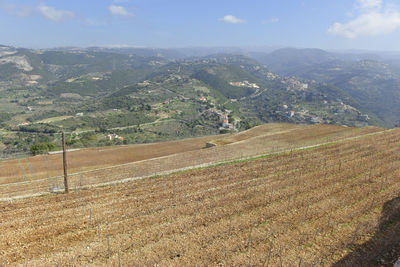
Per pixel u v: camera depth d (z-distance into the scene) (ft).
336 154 116.57
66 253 49.67
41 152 190.80
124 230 58.08
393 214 61.21
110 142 256.11
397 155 109.60
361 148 124.26
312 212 62.90
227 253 47.93
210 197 75.92
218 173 99.60
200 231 56.08
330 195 72.64
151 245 51.11
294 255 47.14
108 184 92.99
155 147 193.16
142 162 135.33
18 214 68.54
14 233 58.18
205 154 145.18
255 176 94.07
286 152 126.93
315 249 48.91
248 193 77.10
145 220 62.39
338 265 44.62
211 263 45.37
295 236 53.01
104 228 59.52
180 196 77.71
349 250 48.73
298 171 96.53
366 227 55.57
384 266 44.42
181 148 189.26
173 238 53.62
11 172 133.18
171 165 124.77
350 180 83.87
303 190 77.30
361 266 44.47
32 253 50.37
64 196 81.46
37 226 61.57
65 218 65.36
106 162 152.66
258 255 47.24
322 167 99.35
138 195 80.28
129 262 46.21
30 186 101.91
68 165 146.00
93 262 46.98
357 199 69.21
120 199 77.41
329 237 52.60
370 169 93.40
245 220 60.39
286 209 65.41
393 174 87.56
